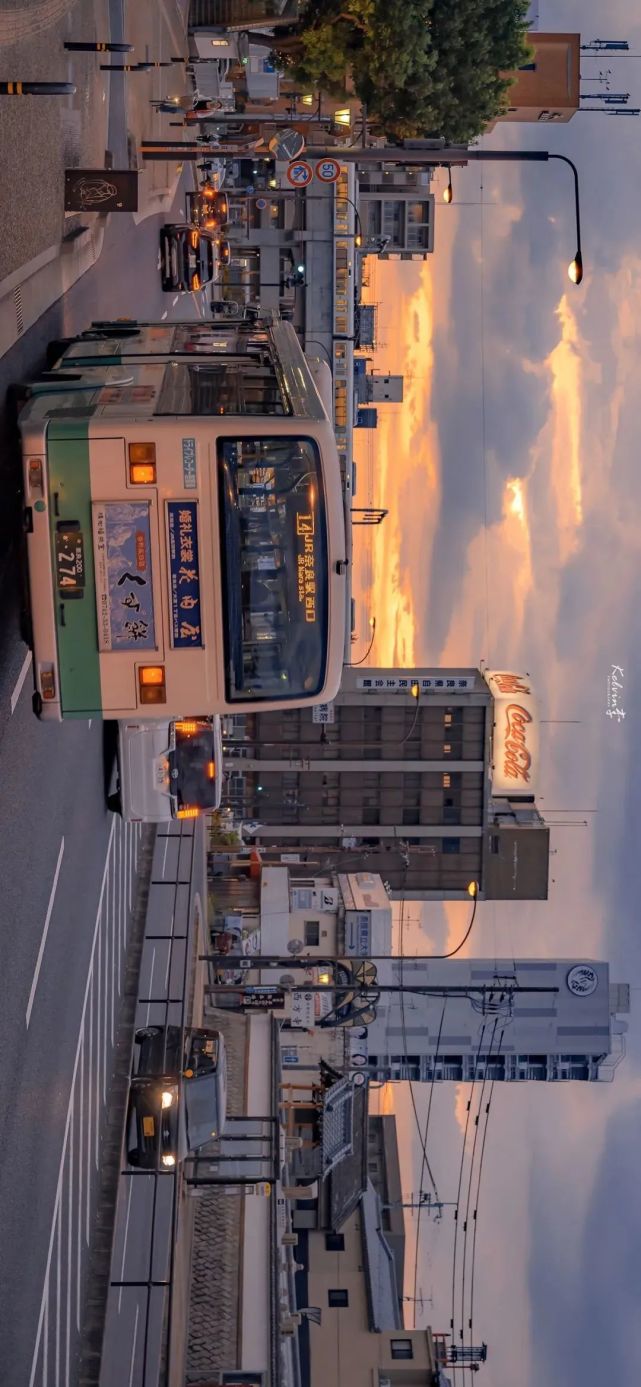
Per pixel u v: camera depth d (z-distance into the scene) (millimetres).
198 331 22250
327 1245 56281
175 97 43188
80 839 22703
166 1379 23703
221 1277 32031
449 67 38156
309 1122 58594
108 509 15398
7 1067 15766
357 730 82688
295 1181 56156
